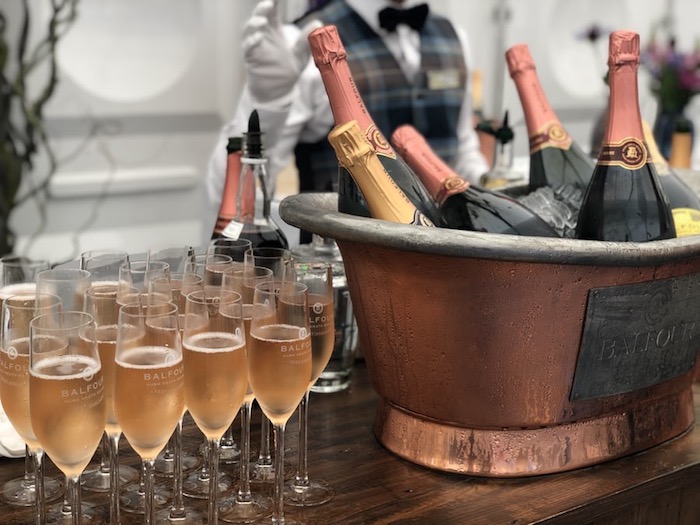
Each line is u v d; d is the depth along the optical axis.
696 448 1.06
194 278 0.97
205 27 3.49
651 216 1.03
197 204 3.66
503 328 0.90
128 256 1.09
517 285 0.88
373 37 2.32
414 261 0.90
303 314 0.85
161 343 0.77
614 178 1.04
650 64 2.57
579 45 4.38
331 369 1.22
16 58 3.12
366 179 0.95
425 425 1.00
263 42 1.81
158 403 0.77
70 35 3.24
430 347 0.94
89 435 0.76
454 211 1.14
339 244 0.98
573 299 0.90
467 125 2.58
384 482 0.96
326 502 0.91
